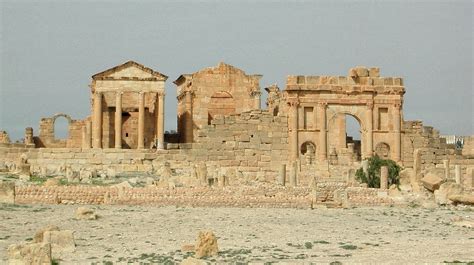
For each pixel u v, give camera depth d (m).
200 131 168.38
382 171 130.88
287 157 169.38
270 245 81.62
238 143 168.62
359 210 110.56
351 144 170.62
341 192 118.19
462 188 120.19
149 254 75.88
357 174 140.75
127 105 196.38
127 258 73.62
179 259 73.19
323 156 169.50
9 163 152.75
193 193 112.62
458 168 147.62
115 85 185.12
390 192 120.38
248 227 93.62
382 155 174.12
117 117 184.12
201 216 101.25
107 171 146.12
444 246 81.38
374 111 172.00
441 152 172.50
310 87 170.25
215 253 75.50
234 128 169.00
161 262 71.62
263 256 75.00
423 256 75.12
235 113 190.88
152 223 95.56
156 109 189.12
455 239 86.56
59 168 150.75
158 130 184.00
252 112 170.00
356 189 120.44
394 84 172.50
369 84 172.00
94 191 110.88
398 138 171.25
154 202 110.62
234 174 144.38
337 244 82.62
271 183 138.12
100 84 185.00
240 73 191.38
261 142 169.12
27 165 136.88
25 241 82.31
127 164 162.50
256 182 139.12
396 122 171.75
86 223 94.81
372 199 116.25
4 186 108.25
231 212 105.44
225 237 86.81
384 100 172.12
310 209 110.81
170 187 117.38
